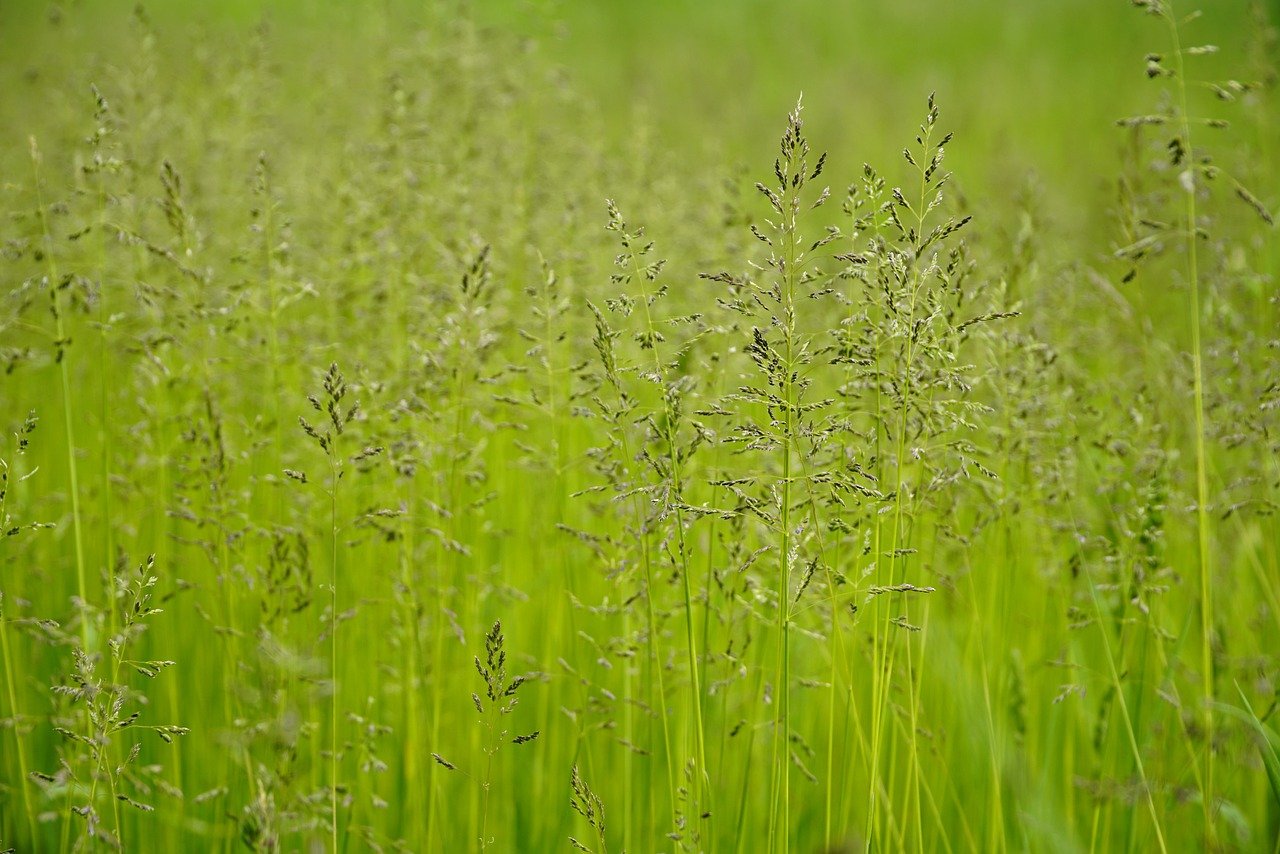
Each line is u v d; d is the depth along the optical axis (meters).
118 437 4.33
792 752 3.11
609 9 16.05
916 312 2.95
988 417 4.06
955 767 3.65
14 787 3.53
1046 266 4.47
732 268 4.15
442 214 4.52
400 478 3.35
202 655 3.83
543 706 3.53
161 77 5.30
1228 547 4.05
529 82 5.70
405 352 4.09
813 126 9.44
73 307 3.62
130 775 3.06
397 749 3.58
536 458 3.81
